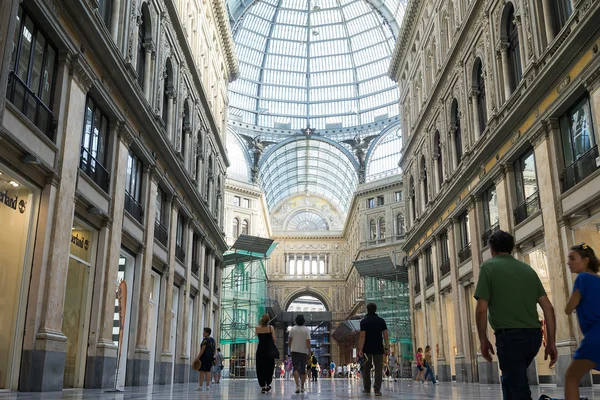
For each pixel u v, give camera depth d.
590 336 4.04
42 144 11.02
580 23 12.59
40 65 11.43
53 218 11.38
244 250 37.84
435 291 28.00
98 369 13.75
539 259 17.16
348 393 12.18
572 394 4.09
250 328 41.38
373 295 42.12
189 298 26.50
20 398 7.86
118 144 15.64
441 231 27.22
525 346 4.18
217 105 34.47
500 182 18.53
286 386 19.66
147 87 18.66
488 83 19.91
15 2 8.72
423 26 30.78
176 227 22.91
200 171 28.36
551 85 14.67
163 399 8.77
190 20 26.33
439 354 27.00
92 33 13.08
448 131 25.19
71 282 13.18
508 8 18.56
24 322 10.55
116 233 15.23
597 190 12.57
